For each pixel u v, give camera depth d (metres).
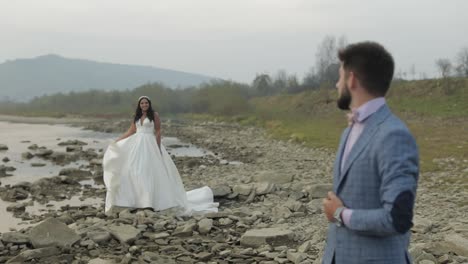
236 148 25.80
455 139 23.84
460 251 6.29
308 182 13.18
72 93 96.75
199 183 14.08
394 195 2.26
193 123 50.50
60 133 40.09
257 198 11.03
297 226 8.30
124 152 9.37
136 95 86.31
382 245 2.47
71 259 6.37
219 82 70.19
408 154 2.33
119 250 6.82
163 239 7.38
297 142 27.19
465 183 12.66
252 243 7.12
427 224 7.86
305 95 60.19
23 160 20.59
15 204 11.21
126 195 9.22
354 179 2.51
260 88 80.69
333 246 2.64
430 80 48.31
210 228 7.86
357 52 2.57
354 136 2.61
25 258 6.22
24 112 86.50
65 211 10.46
